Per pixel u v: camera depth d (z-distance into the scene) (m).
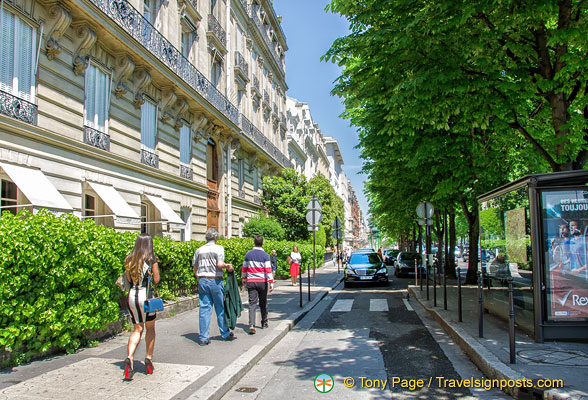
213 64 24.11
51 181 10.98
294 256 20.14
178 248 10.73
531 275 7.07
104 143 13.23
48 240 5.89
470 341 6.95
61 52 11.39
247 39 30.36
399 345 7.63
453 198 18.45
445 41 8.83
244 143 27.73
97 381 5.09
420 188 18.11
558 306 6.81
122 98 14.47
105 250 7.15
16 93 10.04
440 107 9.34
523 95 8.97
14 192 10.27
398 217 27.64
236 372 5.63
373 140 14.59
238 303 7.91
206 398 4.62
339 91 10.56
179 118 18.59
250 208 29.97
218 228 24.02
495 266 9.02
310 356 7.01
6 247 5.30
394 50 9.18
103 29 12.50
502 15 8.44
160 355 6.46
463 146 12.70
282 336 8.54
